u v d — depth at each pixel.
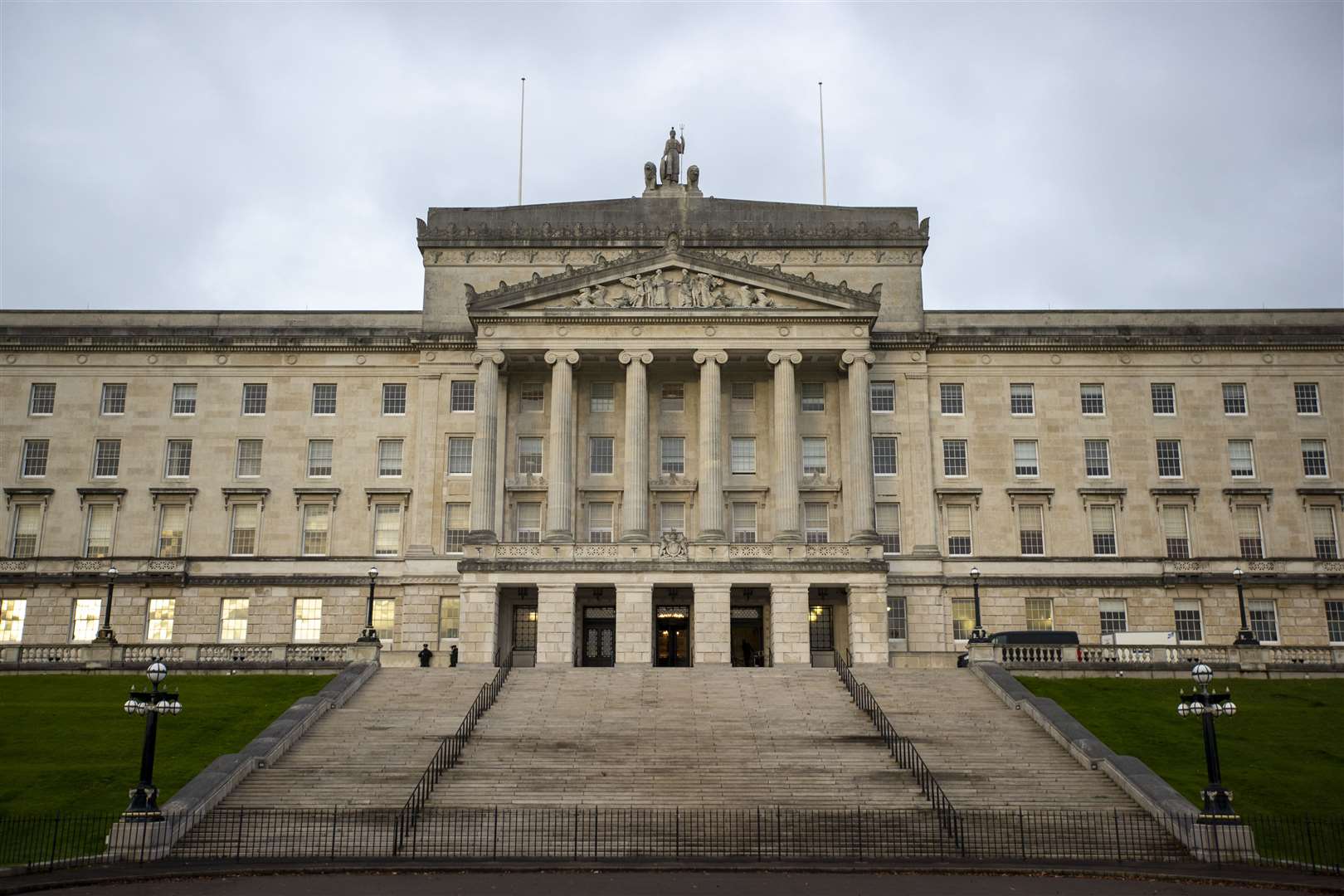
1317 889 32.25
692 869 34.78
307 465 81.81
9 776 46.06
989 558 79.44
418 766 46.78
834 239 84.44
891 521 79.69
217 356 83.44
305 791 43.97
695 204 87.12
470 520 76.31
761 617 77.19
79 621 79.19
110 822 41.03
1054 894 31.31
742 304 77.44
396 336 82.56
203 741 51.03
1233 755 50.19
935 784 43.75
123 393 83.25
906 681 59.62
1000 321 84.56
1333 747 51.41
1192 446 81.56
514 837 39.12
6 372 83.00
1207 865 36.22
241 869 34.25
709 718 53.47
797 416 80.31
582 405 80.56
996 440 81.69
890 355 81.81
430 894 30.64
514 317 76.75
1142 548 80.00
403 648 77.12
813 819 41.09
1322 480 81.06
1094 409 82.44
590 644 76.69
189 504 81.12
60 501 81.25
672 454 80.06
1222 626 78.31
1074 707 57.34
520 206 86.88
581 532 78.62
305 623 79.25
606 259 82.81
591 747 49.12
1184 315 85.00
